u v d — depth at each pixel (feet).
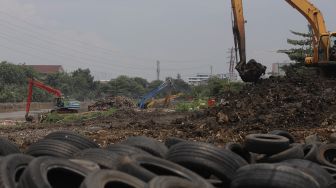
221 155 25.62
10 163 22.08
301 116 69.21
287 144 30.76
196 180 22.57
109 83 465.47
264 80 92.68
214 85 223.71
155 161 23.34
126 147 28.35
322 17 100.78
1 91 286.87
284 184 22.43
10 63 347.15
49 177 21.68
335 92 79.30
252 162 30.86
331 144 32.86
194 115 84.48
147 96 200.34
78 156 26.45
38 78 360.28
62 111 153.07
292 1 102.27
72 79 428.97
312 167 27.27
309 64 97.30
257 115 72.18
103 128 82.84
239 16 93.86
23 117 166.91
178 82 470.80
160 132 67.10
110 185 20.59
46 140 29.78
